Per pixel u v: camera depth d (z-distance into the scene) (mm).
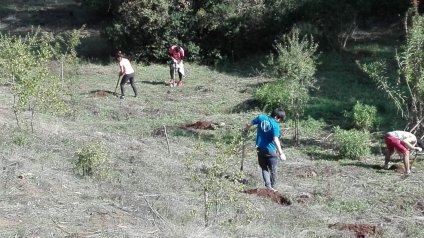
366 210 11555
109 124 18719
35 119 16672
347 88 23609
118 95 23484
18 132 14656
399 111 19641
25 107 16672
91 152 11875
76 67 27000
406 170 14359
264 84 23047
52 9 42906
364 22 31828
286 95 18359
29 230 7891
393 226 10633
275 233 9336
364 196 12484
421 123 16484
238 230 9125
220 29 29672
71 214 8883
